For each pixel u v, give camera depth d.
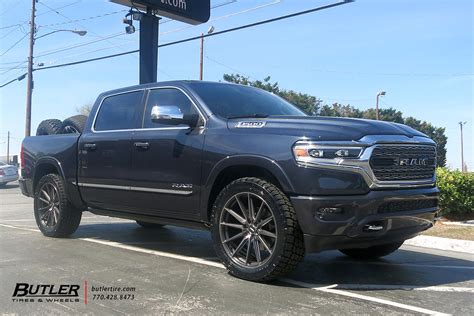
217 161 5.20
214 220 5.20
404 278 5.43
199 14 15.91
